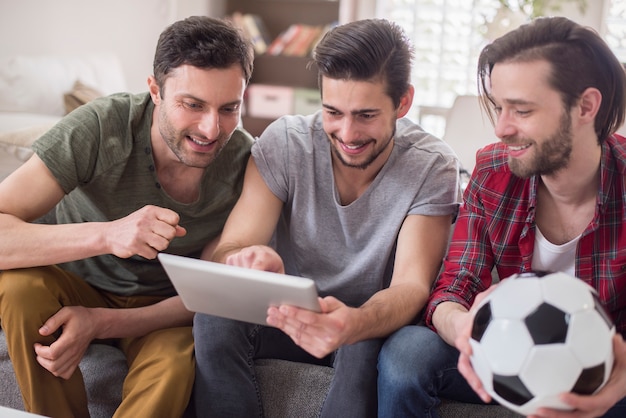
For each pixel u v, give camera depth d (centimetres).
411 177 165
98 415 172
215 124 158
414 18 507
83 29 514
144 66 549
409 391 136
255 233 166
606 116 137
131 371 161
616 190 142
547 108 132
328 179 168
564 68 130
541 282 113
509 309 112
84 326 156
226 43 157
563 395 109
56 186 161
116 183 169
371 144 157
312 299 125
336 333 130
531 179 149
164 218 148
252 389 159
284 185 170
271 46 582
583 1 457
